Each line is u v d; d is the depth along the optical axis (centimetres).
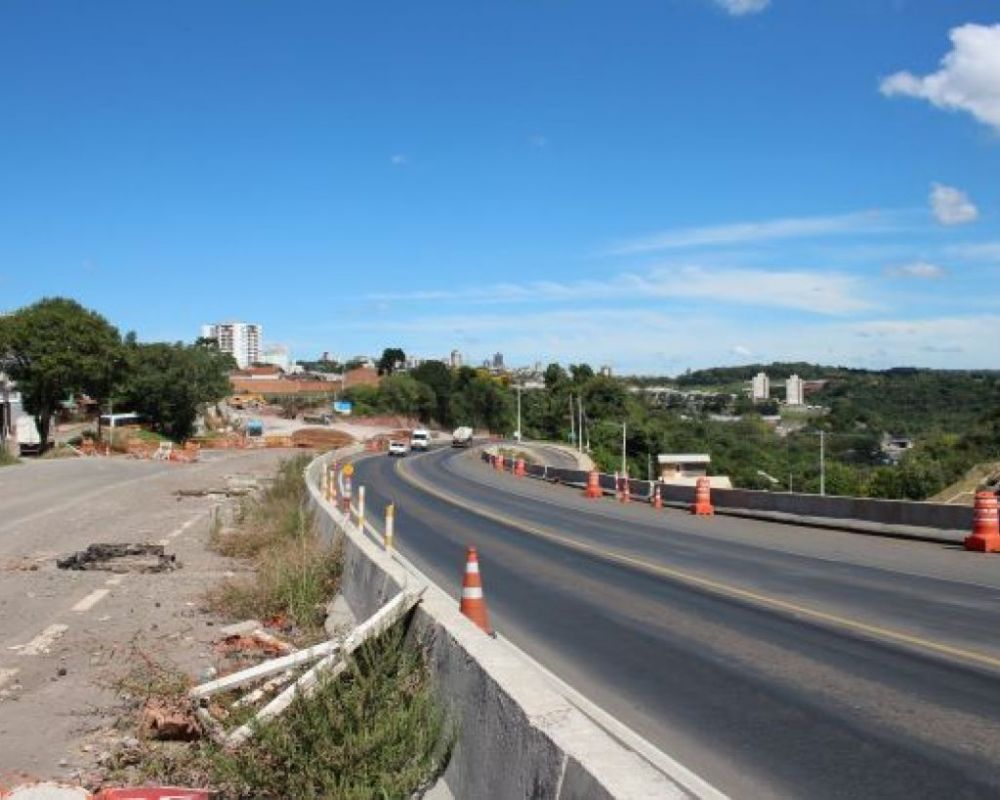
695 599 1395
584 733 446
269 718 601
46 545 1862
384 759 553
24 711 754
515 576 1656
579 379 16600
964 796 596
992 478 6241
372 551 1141
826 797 598
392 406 16738
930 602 1361
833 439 11500
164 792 521
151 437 9025
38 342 6781
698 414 17362
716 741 715
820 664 966
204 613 1165
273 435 11438
